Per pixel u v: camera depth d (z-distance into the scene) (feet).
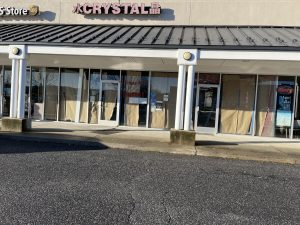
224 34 48.93
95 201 19.49
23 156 30.12
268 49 38.09
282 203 20.74
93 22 61.82
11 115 45.16
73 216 17.26
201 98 54.44
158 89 56.18
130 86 57.16
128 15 60.70
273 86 53.11
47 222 16.42
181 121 40.50
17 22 64.03
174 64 49.37
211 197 21.20
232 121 54.08
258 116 53.62
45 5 63.36
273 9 56.95
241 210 19.24
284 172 28.89
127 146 37.06
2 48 44.83
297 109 52.60
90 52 42.55
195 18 59.06
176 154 35.04
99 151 34.30
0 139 39.34
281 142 47.29
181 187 22.93
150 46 40.75
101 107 58.34
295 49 37.58
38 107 60.64
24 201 18.98
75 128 51.01
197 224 17.01
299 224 17.69
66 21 62.80
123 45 41.52
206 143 41.93
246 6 57.62
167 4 59.62
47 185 21.93
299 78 52.39
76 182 22.86
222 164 30.96
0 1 64.64
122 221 16.92
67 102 59.88
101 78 58.23
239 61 43.21
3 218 16.65
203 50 39.55
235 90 53.93
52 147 35.47
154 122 56.34
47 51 43.57
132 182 23.50
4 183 21.95
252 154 35.76
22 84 44.65
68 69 59.57
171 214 18.11
